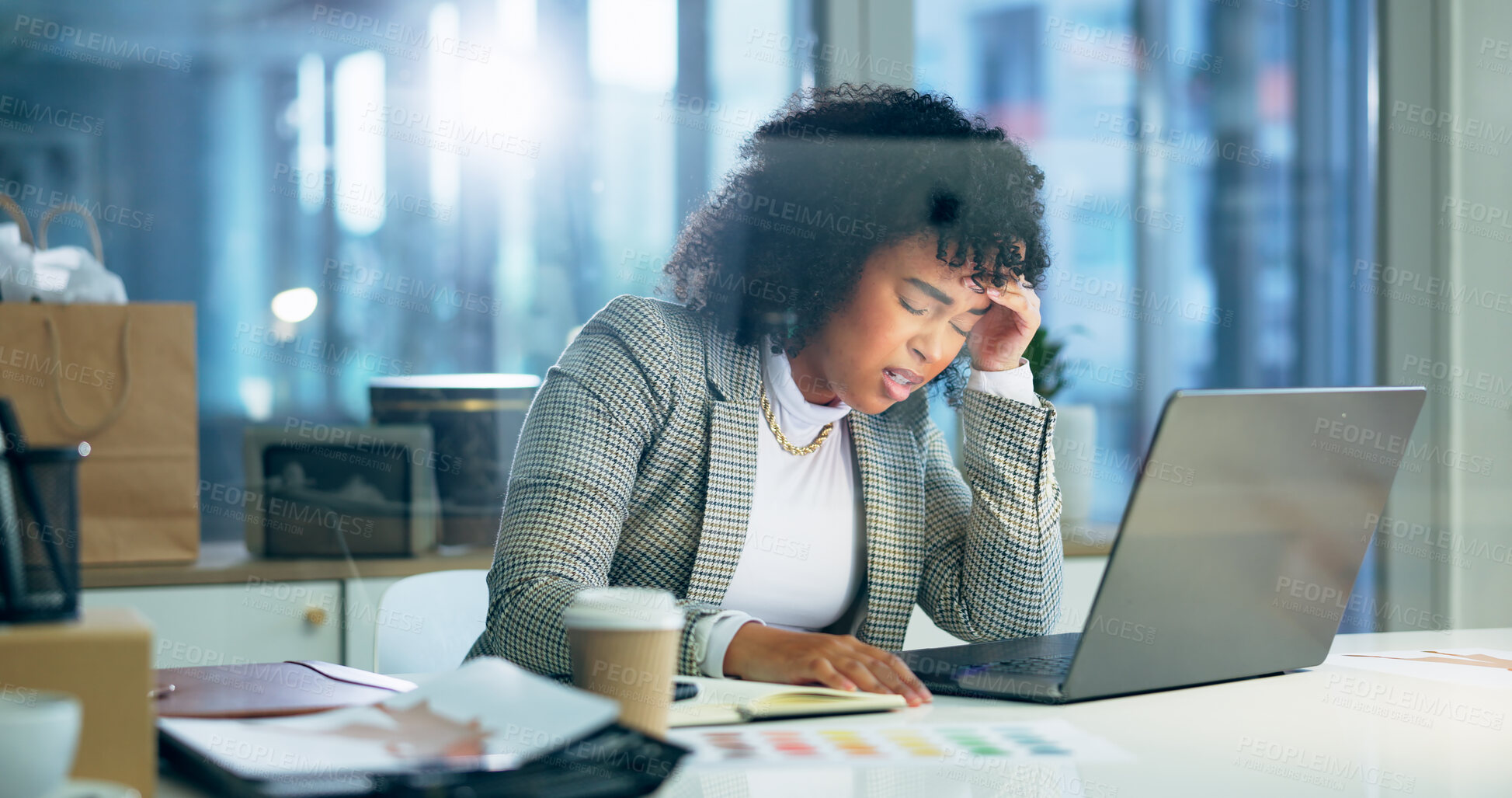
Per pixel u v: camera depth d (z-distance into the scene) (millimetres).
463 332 2367
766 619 1295
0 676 549
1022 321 1304
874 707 880
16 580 583
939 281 1271
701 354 1267
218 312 2250
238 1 2238
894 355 1290
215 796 625
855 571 1326
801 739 786
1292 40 2895
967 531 1321
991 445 1295
